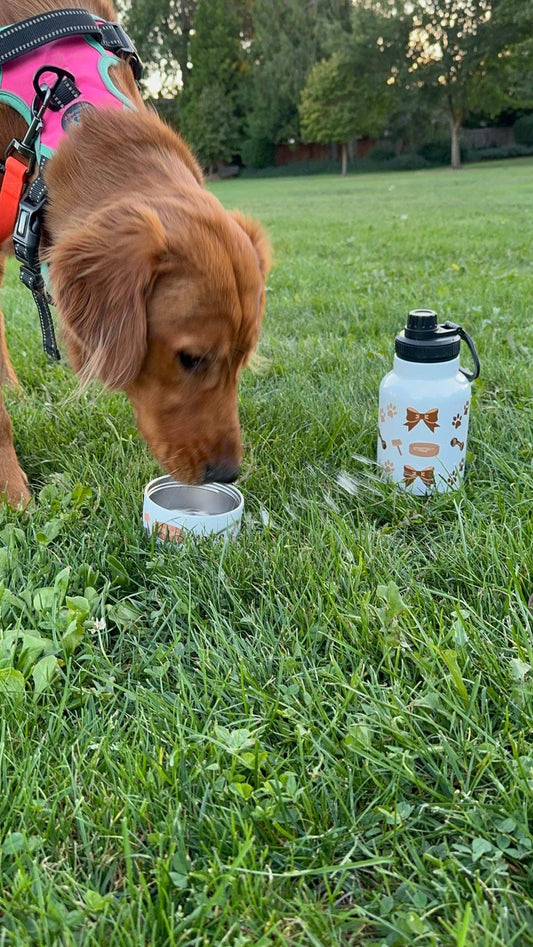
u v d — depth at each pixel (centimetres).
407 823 42
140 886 38
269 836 42
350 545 66
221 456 65
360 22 1256
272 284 197
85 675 53
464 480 81
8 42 69
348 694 49
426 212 423
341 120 1341
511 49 1199
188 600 59
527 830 41
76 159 65
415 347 74
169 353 61
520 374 107
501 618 58
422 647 54
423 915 37
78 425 95
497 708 49
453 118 1292
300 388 107
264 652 55
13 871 39
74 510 71
